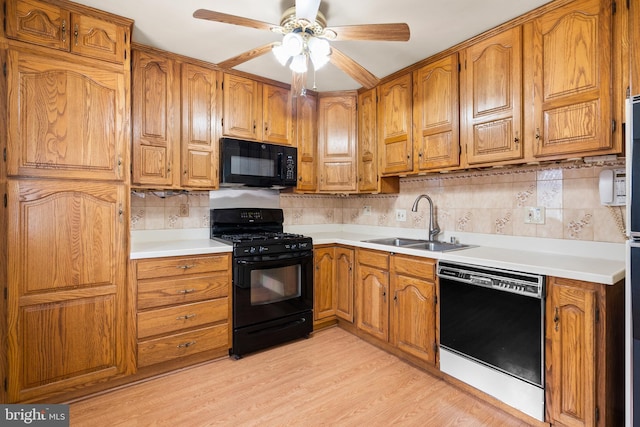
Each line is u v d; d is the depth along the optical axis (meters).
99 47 1.92
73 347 1.87
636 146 1.25
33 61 1.74
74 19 1.84
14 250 1.71
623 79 1.55
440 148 2.36
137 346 2.07
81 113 1.88
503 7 1.81
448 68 2.30
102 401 1.91
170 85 2.38
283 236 2.80
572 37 1.71
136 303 2.06
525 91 1.90
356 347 2.64
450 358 2.04
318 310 2.90
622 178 1.78
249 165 2.71
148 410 1.83
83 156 1.89
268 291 2.58
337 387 2.06
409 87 2.59
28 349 1.75
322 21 1.76
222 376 2.19
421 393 2.00
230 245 2.44
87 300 1.91
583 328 1.49
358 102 3.09
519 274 1.70
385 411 1.83
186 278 2.24
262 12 1.87
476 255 2.00
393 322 2.44
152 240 2.63
